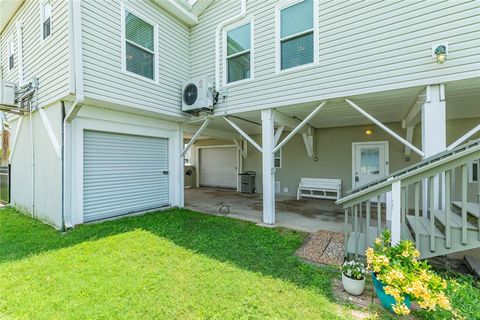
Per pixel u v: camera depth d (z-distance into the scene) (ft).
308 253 11.27
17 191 20.95
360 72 13.29
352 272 8.11
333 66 14.10
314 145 27.20
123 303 7.27
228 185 36.91
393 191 8.84
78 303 7.23
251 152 33.32
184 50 20.84
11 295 7.57
